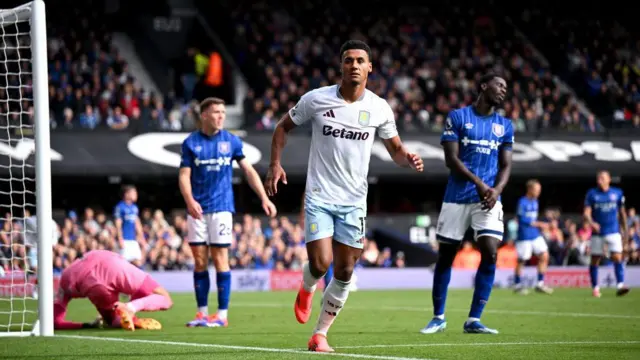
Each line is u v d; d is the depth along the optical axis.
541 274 27.83
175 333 13.54
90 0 45.78
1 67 39.34
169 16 49.72
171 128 36.69
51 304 13.18
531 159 38.69
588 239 35.66
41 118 13.12
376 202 41.69
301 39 47.97
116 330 14.22
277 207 40.25
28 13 13.45
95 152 34.56
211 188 14.90
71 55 41.31
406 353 10.27
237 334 13.34
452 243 13.29
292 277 31.97
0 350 11.01
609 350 10.72
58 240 30.81
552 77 48.16
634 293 27.61
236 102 46.25
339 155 10.03
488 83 12.95
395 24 50.19
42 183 13.16
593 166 39.00
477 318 13.23
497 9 52.91
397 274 33.00
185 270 31.69
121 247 24.70
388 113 10.28
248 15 49.19
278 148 10.32
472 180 12.79
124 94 37.50
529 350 10.67
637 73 49.34
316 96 10.09
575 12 53.97
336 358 9.62
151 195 38.84
